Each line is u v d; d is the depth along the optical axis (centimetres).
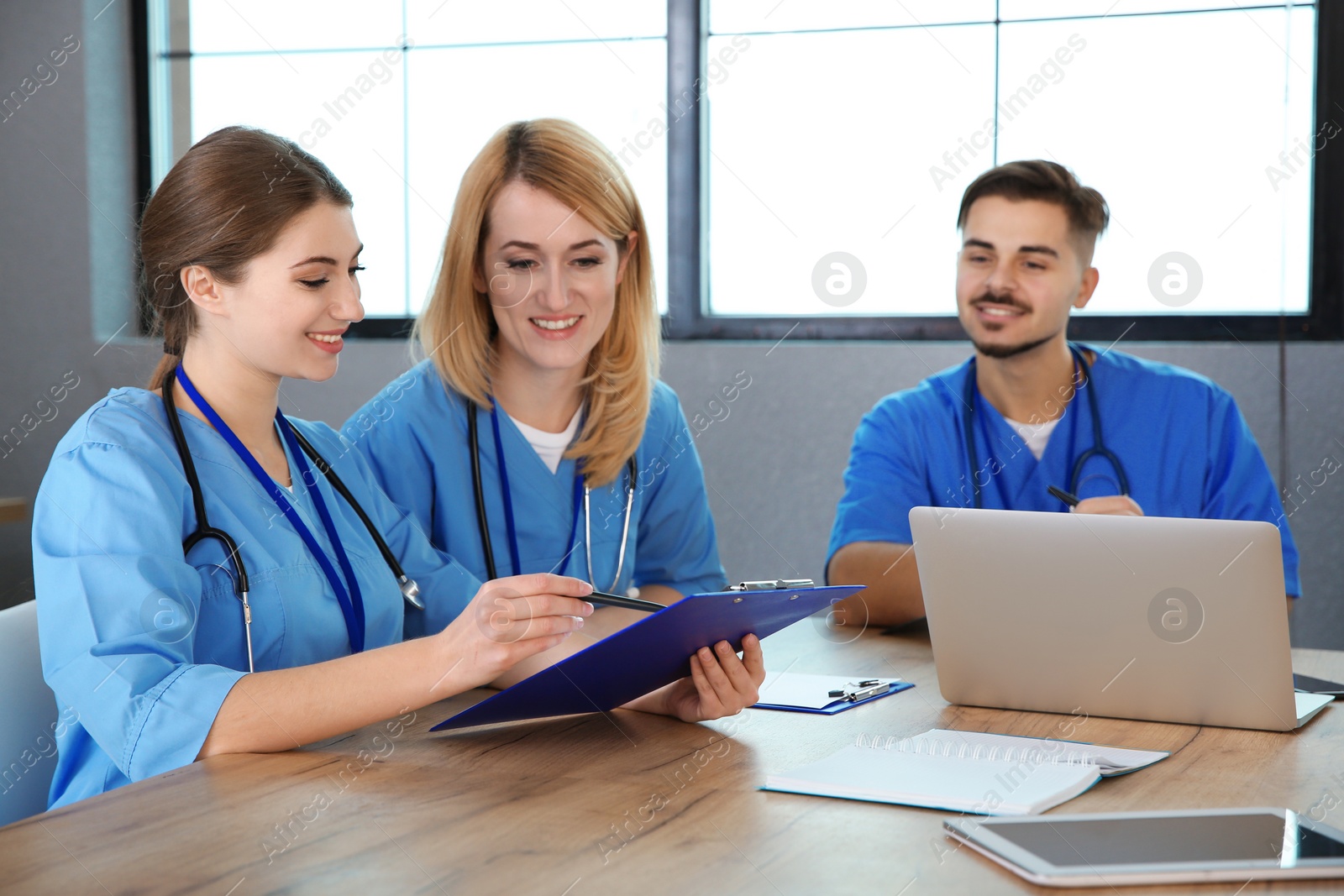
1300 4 229
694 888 59
